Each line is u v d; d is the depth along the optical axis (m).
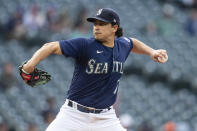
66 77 54.28
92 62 19.00
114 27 19.23
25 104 49.09
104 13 18.97
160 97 55.00
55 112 44.88
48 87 52.09
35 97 50.16
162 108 53.66
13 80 50.88
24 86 51.09
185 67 59.09
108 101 19.62
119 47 19.94
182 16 68.19
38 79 18.62
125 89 54.75
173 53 60.94
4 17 59.53
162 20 65.44
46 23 58.47
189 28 65.75
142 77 57.06
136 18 65.56
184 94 56.25
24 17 58.28
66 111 19.52
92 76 19.16
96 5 65.50
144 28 63.91
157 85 56.41
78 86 19.28
